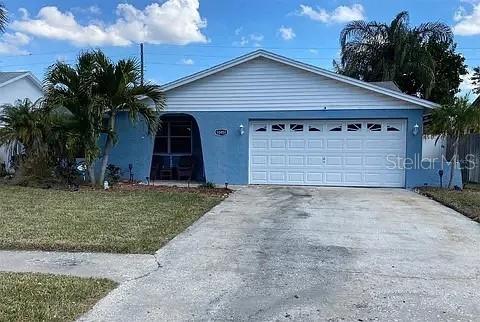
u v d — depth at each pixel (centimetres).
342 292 455
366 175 1358
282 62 1362
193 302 428
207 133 1431
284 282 486
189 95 1434
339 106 1352
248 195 1161
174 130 1591
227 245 642
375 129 1347
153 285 474
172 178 1552
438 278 500
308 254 597
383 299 436
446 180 1312
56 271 518
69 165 1302
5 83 1864
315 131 1380
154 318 391
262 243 655
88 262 555
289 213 900
